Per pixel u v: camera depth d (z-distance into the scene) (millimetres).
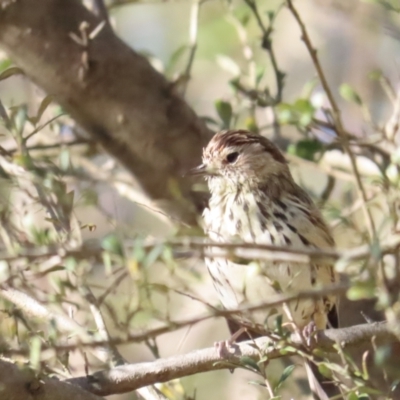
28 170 9617
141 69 11844
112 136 12016
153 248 7867
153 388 9672
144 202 12344
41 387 8320
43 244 8930
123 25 18141
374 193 11570
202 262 12109
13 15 11180
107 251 7719
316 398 9422
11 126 9828
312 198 12289
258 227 11234
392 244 7945
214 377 13867
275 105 12156
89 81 11555
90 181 11602
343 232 12391
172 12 18047
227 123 12438
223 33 16594
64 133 12992
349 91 10859
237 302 10648
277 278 10484
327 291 7910
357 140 11758
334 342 9086
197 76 17234
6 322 9688
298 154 12023
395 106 11359
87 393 8625
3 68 11461
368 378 8242
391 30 13766
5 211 9625
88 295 9273
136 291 7922
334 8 15055
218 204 11586
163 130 11977
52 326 8406
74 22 11461
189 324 7812
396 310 7875
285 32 17781
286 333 8633
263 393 11602
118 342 7711
